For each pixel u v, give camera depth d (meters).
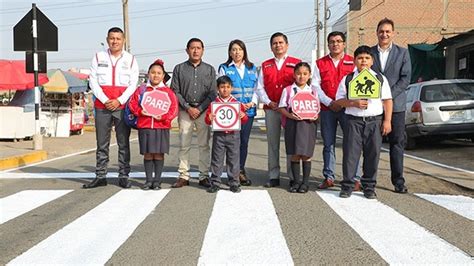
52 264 3.83
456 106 11.27
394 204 5.80
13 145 14.05
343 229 4.75
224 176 7.88
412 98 11.91
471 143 13.12
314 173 8.35
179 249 4.17
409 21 27.41
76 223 5.01
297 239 4.43
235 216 5.23
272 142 6.99
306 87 6.46
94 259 3.94
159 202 5.95
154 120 6.59
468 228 4.79
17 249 4.20
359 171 6.73
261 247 4.21
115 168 9.26
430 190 6.79
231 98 6.65
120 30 6.82
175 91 6.91
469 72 18.09
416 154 11.21
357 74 6.05
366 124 6.04
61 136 19.48
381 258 3.94
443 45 19.23
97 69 6.79
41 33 11.62
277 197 6.21
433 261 3.86
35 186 7.20
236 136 6.57
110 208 5.64
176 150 13.17
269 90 6.93
